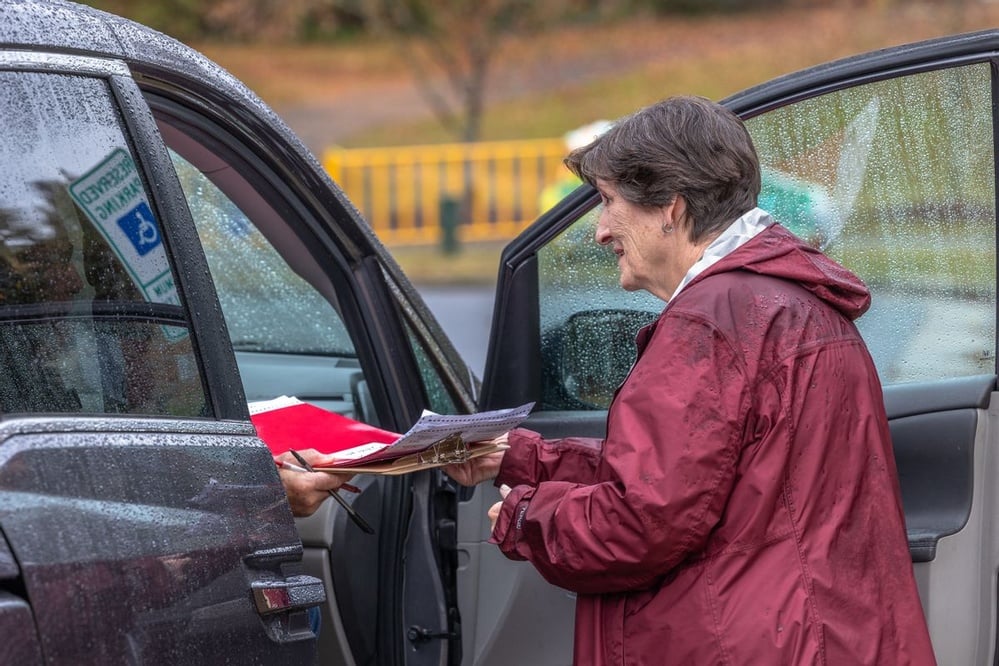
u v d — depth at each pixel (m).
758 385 2.99
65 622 2.41
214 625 2.75
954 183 3.98
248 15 32.75
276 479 3.06
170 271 3.03
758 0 42.22
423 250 28.06
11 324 2.68
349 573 4.09
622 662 3.11
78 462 2.57
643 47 40.81
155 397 2.91
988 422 3.87
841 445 3.05
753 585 2.97
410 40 35.31
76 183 2.85
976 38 3.86
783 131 4.11
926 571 3.80
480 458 3.72
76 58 2.92
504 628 4.16
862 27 37.31
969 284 3.98
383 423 4.26
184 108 3.54
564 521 3.08
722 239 3.20
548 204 25.00
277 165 3.89
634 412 3.02
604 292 4.29
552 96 38.34
